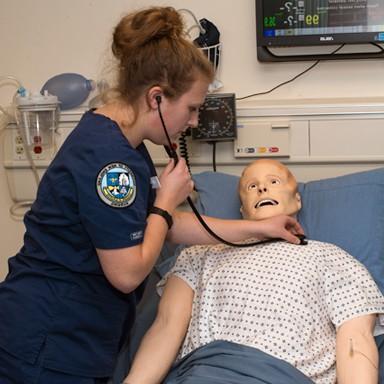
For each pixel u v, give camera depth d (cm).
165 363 151
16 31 224
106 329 133
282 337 141
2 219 213
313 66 208
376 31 194
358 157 195
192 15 211
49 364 127
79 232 124
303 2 196
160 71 121
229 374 132
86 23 219
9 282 133
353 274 153
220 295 153
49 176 126
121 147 121
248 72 212
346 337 143
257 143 200
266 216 165
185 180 135
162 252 188
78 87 210
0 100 228
